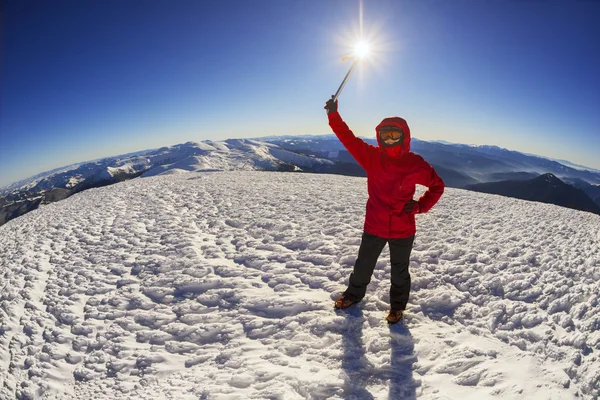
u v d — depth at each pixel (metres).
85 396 2.51
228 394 2.32
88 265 5.06
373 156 2.73
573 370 2.38
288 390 2.33
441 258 4.72
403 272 3.02
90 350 3.06
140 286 4.25
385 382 2.41
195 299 3.84
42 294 4.18
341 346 2.82
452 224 6.66
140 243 5.96
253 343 2.98
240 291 3.91
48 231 7.32
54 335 3.27
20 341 3.23
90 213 8.83
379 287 3.82
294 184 13.48
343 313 3.30
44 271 4.95
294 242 5.59
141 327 3.35
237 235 6.22
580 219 7.17
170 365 2.78
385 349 2.77
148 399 2.39
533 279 3.85
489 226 6.45
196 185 13.16
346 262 4.62
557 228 6.21
